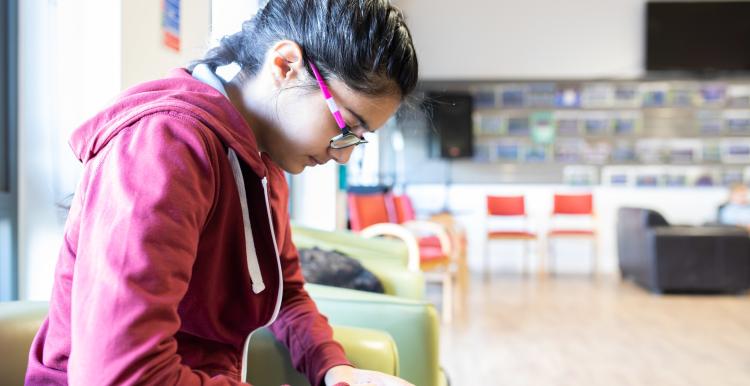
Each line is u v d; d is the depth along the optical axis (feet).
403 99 2.59
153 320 1.88
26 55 5.00
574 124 23.54
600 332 12.69
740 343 11.78
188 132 2.12
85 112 4.91
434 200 23.61
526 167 23.68
